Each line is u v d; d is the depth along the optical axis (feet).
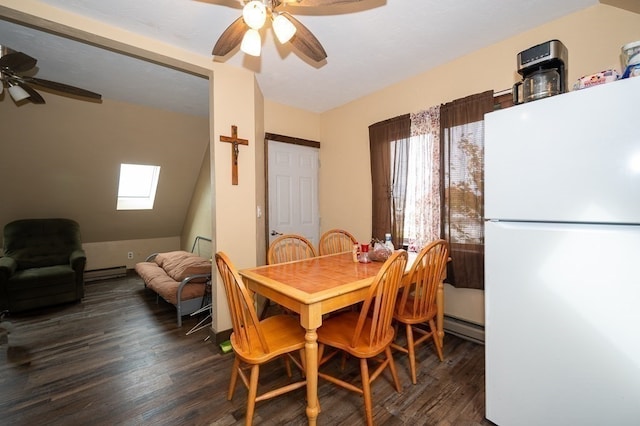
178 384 6.15
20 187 12.20
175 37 6.75
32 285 10.53
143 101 11.15
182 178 15.67
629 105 3.39
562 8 6.07
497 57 7.29
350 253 8.82
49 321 9.71
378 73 8.87
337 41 7.06
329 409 5.35
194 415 5.23
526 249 4.23
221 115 8.05
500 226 4.50
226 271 4.83
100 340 8.25
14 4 5.32
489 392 4.77
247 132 8.61
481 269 7.55
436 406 5.41
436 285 6.55
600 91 3.59
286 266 7.04
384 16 6.14
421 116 8.73
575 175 3.80
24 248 12.38
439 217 8.42
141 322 9.59
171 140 13.64
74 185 13.15
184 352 7.53
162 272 12.01
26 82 7.21
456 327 8.18
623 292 3.45
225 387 6.03
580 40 6.15
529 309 4.23
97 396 5.77
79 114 10.91
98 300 11.93
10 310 10.14
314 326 4.64
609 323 3.55
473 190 7.61
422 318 6.23
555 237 3.95
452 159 7.97
